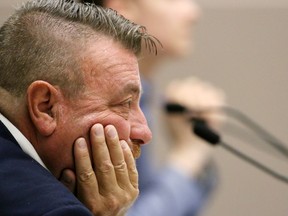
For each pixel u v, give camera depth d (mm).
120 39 2803
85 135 2779
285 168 6797
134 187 2949
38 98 2713
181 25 5094
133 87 2814
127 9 4867
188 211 5168
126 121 2840
